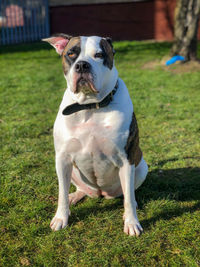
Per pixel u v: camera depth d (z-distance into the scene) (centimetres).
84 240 260
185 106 601
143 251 248
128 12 1488
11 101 629
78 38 248
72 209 301
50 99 646
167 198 313
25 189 332
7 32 1499
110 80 244
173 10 1416
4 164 383
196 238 260
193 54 929
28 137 465
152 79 802
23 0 1554
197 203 310
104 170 272
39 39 1648
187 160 400
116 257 241
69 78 245
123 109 248
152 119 538
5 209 298
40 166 383
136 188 314
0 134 473
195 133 481
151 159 403
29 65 996
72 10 1585
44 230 270
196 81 779
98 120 246
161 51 1177
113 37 1539
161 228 272
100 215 291
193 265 233
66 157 265
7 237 261
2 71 910
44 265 235
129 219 269
